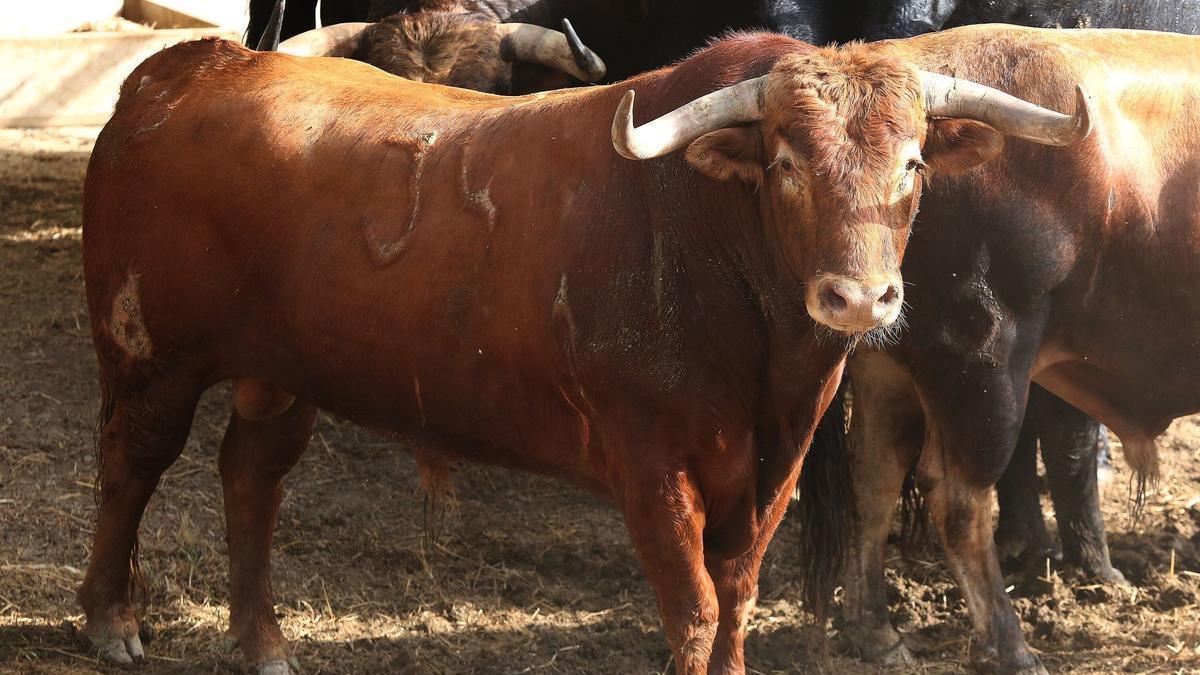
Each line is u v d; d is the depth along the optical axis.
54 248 11.88
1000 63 6.12
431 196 5.36
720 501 5.18
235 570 6.41
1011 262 6.05
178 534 7.54
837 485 6.12
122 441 6.21
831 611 7.10
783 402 5.10
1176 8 7.82
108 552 6.28
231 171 5.69
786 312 4.84
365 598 7.15
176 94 6.00
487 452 5.59
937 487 6.49
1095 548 7.63
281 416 6.27
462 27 8.62
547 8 9.65
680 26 8.35
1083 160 5.98
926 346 6.26
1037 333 6.25
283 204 5.59
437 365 5.38
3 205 12.94
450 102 5.72
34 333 10.02
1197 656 6.72
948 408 6.33
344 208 5.49
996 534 7.90
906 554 7.31
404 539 7.88
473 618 7.00
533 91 8.77
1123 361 6.45
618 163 5.07
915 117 4.48
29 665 6.05
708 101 4.58
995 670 6.50
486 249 5.23
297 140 5.63
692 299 4.95
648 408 5.00
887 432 6.79
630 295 4.96
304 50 8.41
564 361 5.12
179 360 5.98
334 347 5.57
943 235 6.05
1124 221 6.12
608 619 7.08
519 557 7.75
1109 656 6.77
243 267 5.69
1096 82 6.11
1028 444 7.73
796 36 7.68
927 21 7.59
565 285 5.05
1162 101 6.21
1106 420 6.89
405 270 5.34
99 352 6.19
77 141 15.41
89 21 17.14
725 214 4.87
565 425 5.29
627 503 5.12
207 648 6.46
